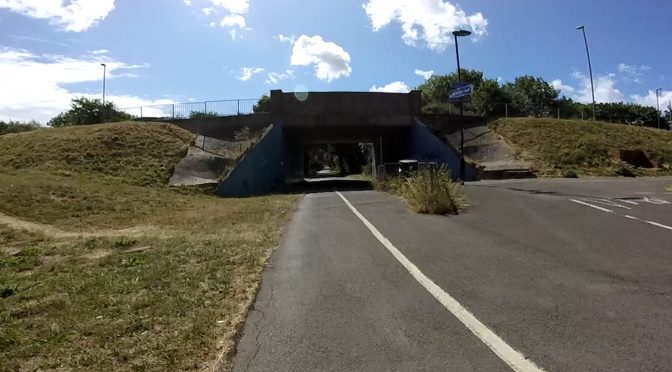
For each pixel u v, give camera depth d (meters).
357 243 9.80
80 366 4.21
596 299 5.62
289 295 6.28
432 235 10.26
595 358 4.05
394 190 20.89
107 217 17.73
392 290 6.36
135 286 6.93
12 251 11.35
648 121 97.50
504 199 15.90
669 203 13.77
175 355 4.38
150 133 34.53
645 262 7.32
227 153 33.50
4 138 34.22
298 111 38.31
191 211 19.41
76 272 8.23
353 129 40.91
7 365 4.26
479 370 3.93
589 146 36.59
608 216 11.64
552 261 7.55
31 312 5.91
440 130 38.97
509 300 5.71
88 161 29.17
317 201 20.14
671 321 4.85
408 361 4.16
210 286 6.73
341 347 4.52
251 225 13.70
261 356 4.37
